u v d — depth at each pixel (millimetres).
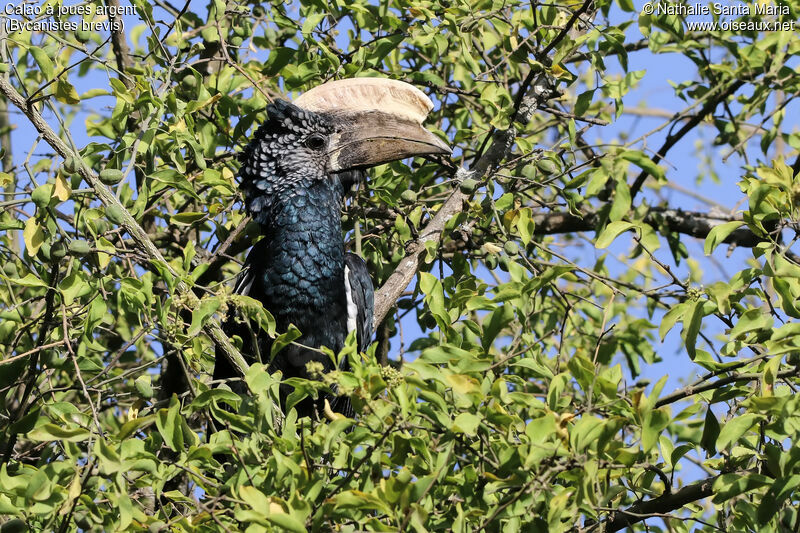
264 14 7902
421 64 8133
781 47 7871
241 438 5305
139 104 5902
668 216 9047
